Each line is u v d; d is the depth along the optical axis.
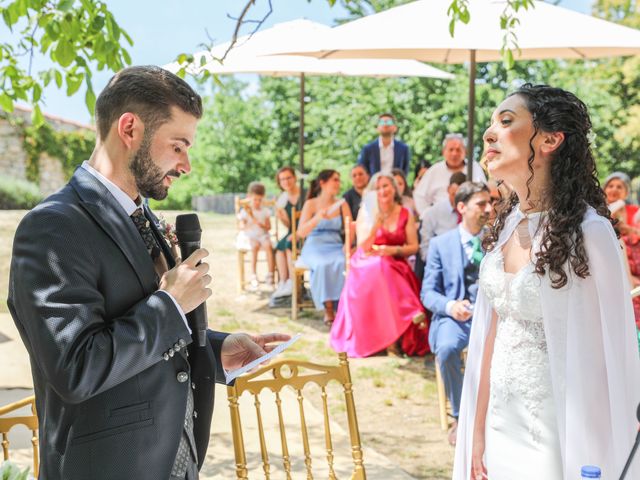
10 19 3.52
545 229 2.33
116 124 1.99
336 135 19.72
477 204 5.25
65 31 3.41
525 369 2.40
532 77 18.72
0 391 5.71
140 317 1.90
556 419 2.35
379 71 9.81
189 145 2.04
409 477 4.37
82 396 1.83
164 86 1.98
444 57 7.71
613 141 18.44
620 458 2.25
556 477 2.35
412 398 5.91
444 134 17.81
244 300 9.67
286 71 10.02
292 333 7.94
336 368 3.09
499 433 2.47
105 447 1.95
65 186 2.02
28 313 1.85
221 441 4.92
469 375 2.67
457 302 5.11
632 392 2.28
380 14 6.32
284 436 3.03
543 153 2.37
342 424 5.34
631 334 2.28
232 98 30.91
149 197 2.06
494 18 5.90
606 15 18.53
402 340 7.07
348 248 7.58
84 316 1.85
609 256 2.26
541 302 2.34
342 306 7.15
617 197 7.20
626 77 18.39
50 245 1.87
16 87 3.88
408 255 7.10
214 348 2.39
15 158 21.86
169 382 2.04
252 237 10.11
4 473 2.28
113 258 1.96
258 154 30.58
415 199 8.73
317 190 8.45
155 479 2.01
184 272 1.99
